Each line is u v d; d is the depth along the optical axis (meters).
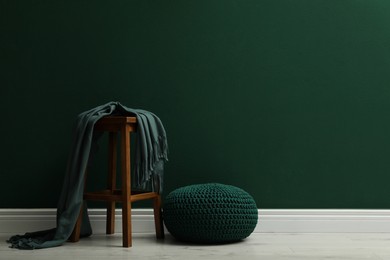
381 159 3.47
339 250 2.80
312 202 3.45
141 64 3.47
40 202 3.42
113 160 3.23
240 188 3.42
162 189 3.25
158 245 2.94
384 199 3.46
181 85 3.47
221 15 3.49
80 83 3.46
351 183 3.46
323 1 3.49
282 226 3.42
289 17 3.49
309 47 3.48
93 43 3.47
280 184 3.46
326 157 3.46
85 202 3.19
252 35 3.48
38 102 3.45
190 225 2.94
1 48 3.45
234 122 3.47
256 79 3.48
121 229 3.39
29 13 3.46
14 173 3.43
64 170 3.44
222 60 3.48
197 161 3.46
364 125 3.48
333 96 3.48
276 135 3.47
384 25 3.49
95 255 2.64
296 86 3.48
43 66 3.46
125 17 3.48
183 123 3.46
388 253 2.72
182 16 3.49
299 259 2.57
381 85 3.48
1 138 3.43
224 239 2.97
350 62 3.48
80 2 3.47
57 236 2.91
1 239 3.14
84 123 2.95
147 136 3.01
